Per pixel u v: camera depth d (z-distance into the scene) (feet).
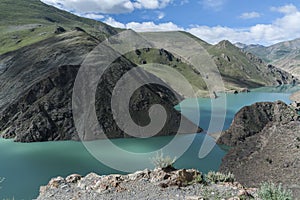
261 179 111.65
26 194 98.07
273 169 116.78
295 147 131.34
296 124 162.71
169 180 37.70
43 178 114.73
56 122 194.18
